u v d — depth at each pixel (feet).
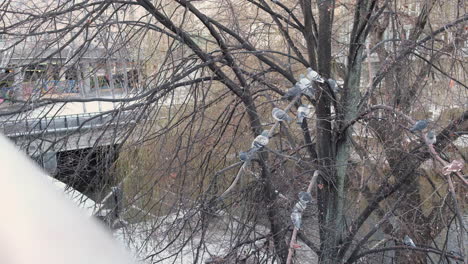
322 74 17.24
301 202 10.76
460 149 19.11
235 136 19.33
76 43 17.38
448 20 17.94
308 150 19.20
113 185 17.90
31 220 5.71
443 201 13.69
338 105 17.85
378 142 17.58
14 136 13.88
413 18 19.31
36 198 6.53
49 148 14.75
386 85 18.57
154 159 18.56
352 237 17.90
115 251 8.11
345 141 17.99
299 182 17.54
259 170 19.74
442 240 19.89
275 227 17.06
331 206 17.98
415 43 16.43
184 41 15.94
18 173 6.81
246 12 24.03
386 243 20.07
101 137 15.74
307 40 18.08
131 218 16.35
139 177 18.26
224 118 18.80
